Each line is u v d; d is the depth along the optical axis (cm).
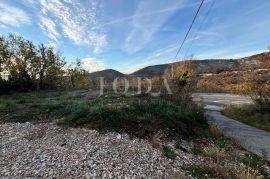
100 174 541
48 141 743
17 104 1325
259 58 1593
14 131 848
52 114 1062
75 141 741
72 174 534
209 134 925
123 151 682
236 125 1212
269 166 670
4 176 518
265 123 1241
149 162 624
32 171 543
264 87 1446
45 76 2870
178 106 1147
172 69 1752
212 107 1941
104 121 893
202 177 562
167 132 852
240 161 678
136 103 1092
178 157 678
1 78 2370
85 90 2495
